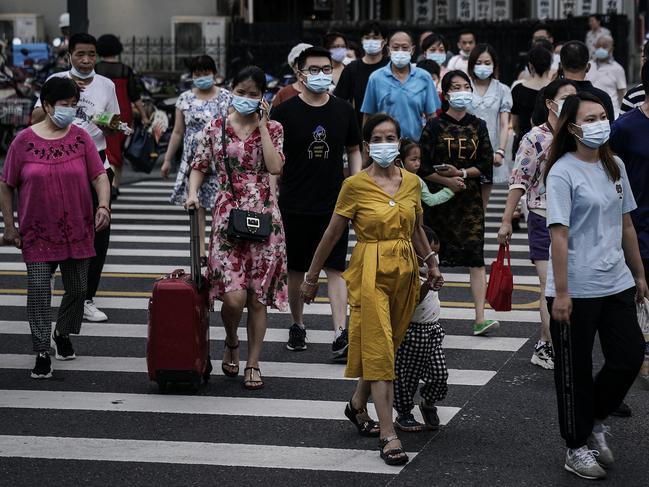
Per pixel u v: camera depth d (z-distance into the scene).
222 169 7.29
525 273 11.19
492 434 6.52
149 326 7.16
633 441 6.43
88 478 5.88
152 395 7.28
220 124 7.29
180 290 7.10
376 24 10.52
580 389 5.81
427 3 31.56
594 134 5.70
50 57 25.11
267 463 6.07
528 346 8.45
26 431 6.59
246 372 7.45
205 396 7.26
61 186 7.56
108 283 10.79
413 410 6.93
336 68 12.34
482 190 8.93
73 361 8.09
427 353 6.42
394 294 6.06
